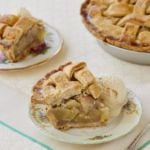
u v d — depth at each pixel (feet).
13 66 3.21
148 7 3.42
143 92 3.00
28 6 4.10
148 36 3.23
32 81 3.13
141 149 2.53
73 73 2.77
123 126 2.67
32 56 3.32
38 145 2.59
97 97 2.70
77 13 3.99
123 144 2.59
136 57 3.25
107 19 3.46
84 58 3.39
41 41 3.44
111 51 3.34
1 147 2.57
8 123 2.74
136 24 3.30
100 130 2.65
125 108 2.78
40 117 2.71
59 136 2.59
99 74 3.18
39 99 2.75
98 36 3.29
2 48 3.27
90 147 2.58
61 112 2.68
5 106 2.87
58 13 3.98
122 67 3.30
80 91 2.70
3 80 3.14
